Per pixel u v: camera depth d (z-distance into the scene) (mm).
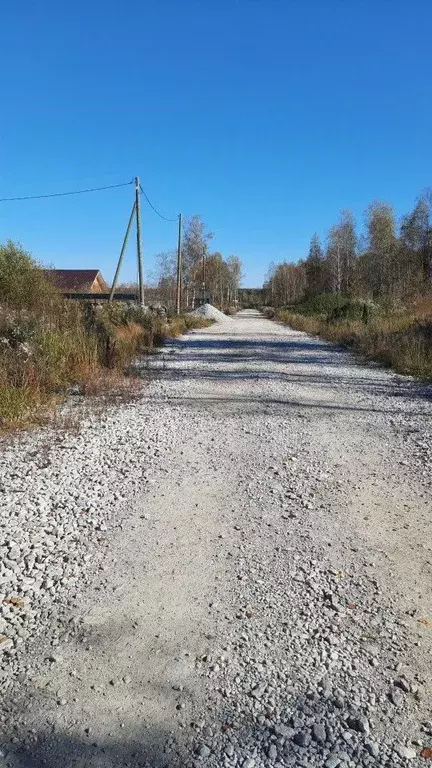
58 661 2693
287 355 16734
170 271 56500
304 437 6867
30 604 3156
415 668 2674
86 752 2188
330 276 58688
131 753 2182
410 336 15320
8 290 16969
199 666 2666
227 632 2930
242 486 5105
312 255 65750
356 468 5660
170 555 3771
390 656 2756
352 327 22656
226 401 9195
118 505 4605
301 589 3361
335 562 3705
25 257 17953
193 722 2334
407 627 2996
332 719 2354
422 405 8938
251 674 2617
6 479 5105
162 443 6484
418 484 5191
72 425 7137
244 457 5996
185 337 23625
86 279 52250
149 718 2357
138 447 6293
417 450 6293
